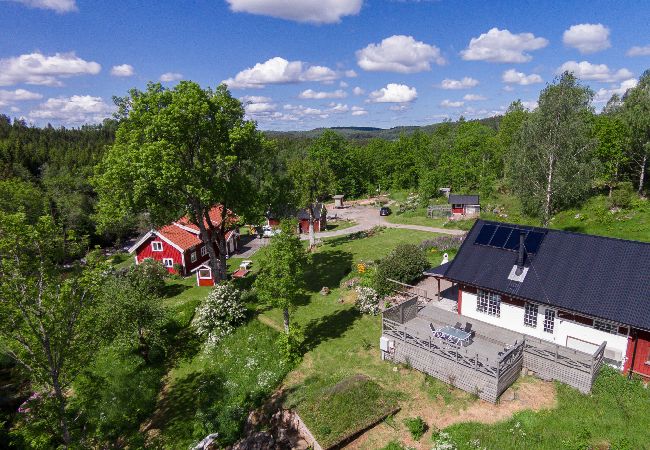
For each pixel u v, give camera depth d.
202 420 20.91
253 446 18.20
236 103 32.34
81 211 62.22
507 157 48.50
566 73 37.19
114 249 62.88
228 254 51.41
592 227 44.31
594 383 18.34
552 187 38.47
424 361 20.92
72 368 17.72
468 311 25.19
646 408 16.95
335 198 81.62
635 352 18.92
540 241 23.66
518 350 19.55
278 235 25.23
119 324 25.89
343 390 19.86
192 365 26.62
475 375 18.77
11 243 14.88
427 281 32.16
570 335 20.97
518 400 18.28
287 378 22.83
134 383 24.94
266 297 24.45
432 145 96.88
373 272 32.72
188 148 30.94
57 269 16.61
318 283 35.88
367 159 102.69
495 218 52.94
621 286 19.78
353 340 25.42
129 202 30.22
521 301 22.61
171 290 40.06
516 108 86.25
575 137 37.44
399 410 18.58
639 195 51.34
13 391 25.42
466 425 17.09
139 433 21.50
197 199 32.38
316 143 94.50
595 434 15.92
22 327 15.86
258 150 34.62
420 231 50.78
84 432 18.64
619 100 63.09
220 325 28.70
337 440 16.73
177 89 29.72
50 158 97.06
